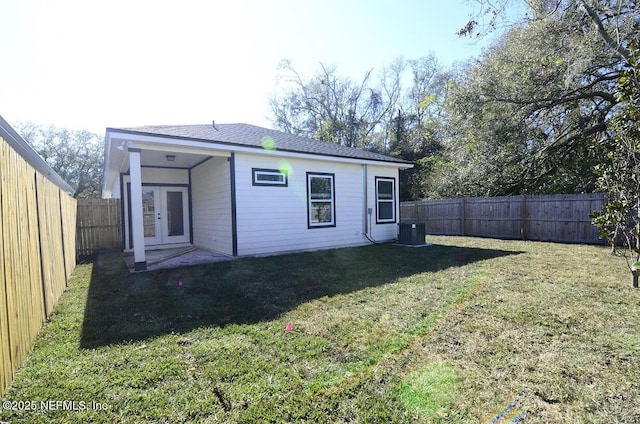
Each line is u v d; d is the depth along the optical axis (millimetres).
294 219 8531
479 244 9898
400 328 3248
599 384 2227
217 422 1904
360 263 6801
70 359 2676
